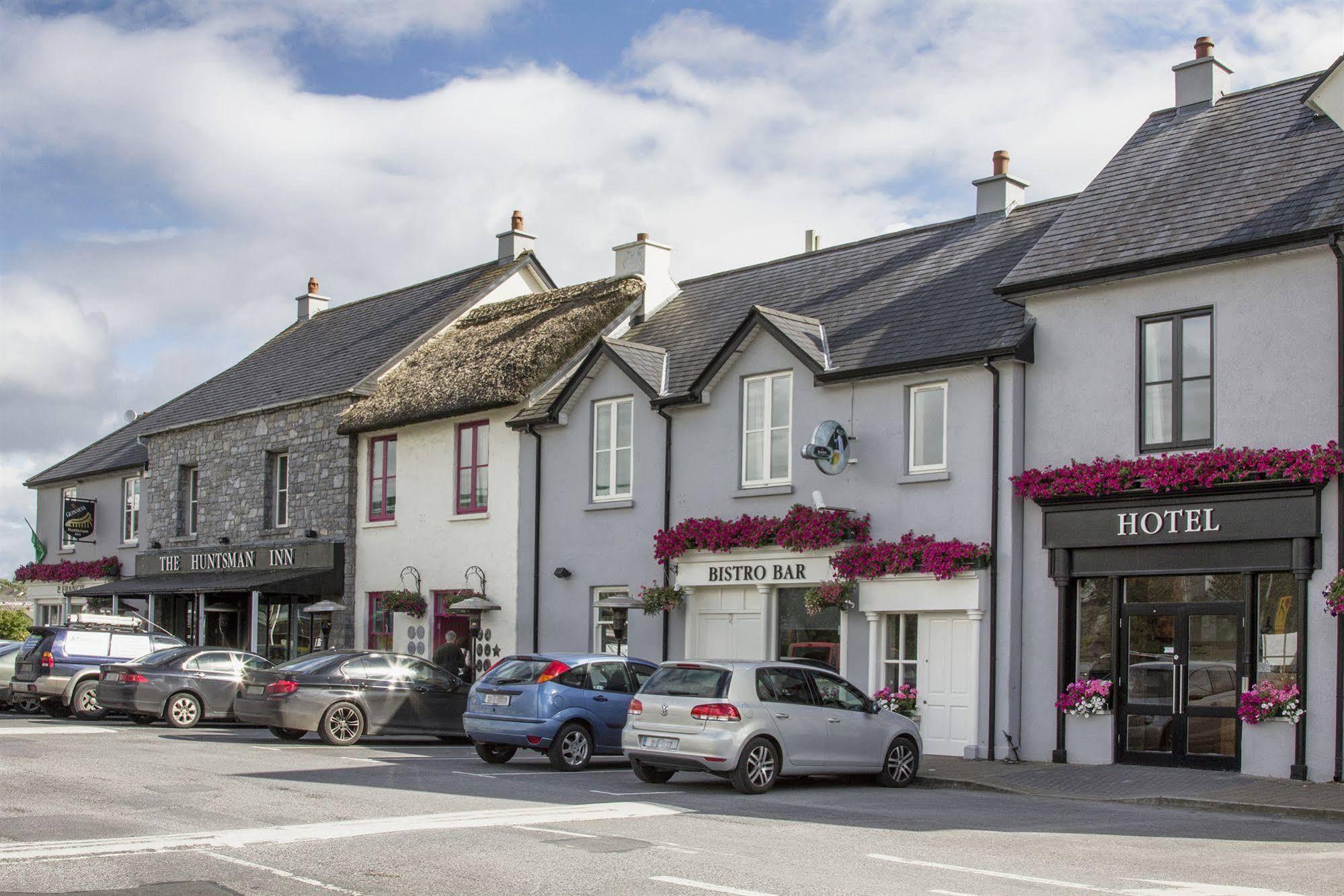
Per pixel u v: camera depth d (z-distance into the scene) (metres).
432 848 10.23
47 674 25.33
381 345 32.44
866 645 20.33
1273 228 16.75
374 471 29.89
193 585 31.86
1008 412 19.05
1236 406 16.95
